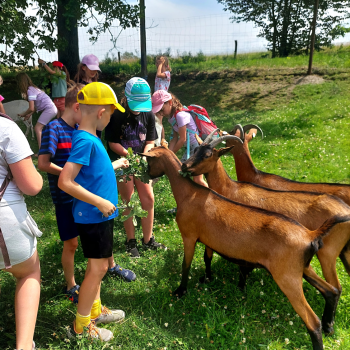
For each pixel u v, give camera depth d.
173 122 4.59
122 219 2.75
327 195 3.19
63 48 10.56
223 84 12.61
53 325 2.92
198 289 3.38
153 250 4.06
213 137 4.54
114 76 14.09
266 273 3.60
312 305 3.15
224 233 2.88
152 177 3.35
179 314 3.06
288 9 18.67
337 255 2.94
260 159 6.70
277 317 2.98
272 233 2.65
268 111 10.21
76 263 3.81
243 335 2.79
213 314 2.92
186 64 14.96
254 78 12.76
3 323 2.90
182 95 12.21
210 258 3.43
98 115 2.39
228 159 6.86
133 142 3.71
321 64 13.01
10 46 9.27
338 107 9.52
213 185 3.53
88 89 2.35
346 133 7.71
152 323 2.92
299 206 3.23
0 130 2.07
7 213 2.13
